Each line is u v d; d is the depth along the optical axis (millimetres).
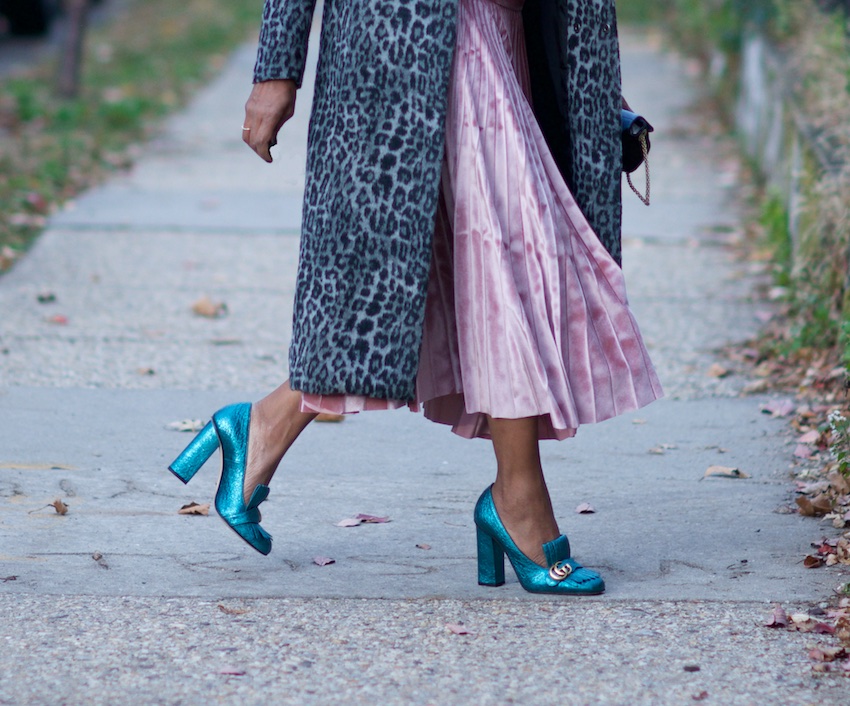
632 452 7914
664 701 4625
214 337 10469
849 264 9211
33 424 8234
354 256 5156
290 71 5277
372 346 5176
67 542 6285
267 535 5711
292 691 4688
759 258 13039
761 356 9906
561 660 4965
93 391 9000
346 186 5145
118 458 7652
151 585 5750
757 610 5461
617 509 6879
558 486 7277
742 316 11133
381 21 5062
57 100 23438
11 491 7004
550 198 5301
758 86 17422
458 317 5277
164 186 16875
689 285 12195
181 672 4832
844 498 6797
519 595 5660
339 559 6129
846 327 7625
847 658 4961
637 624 5312
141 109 23078
